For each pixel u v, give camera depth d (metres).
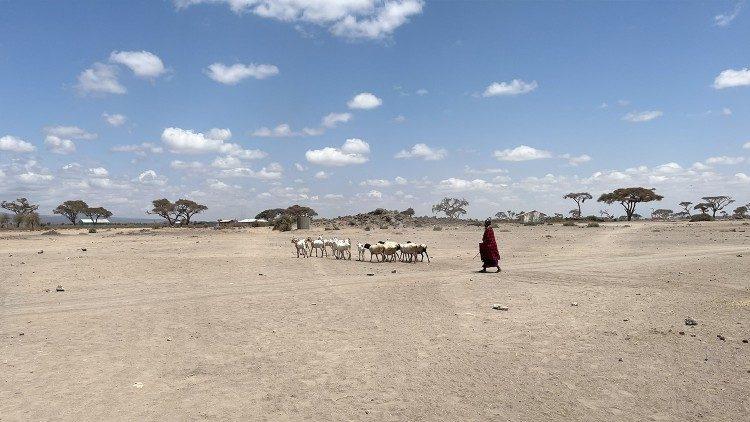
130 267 23.86
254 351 9.66
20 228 82.69
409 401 7.13
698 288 16.36
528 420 6.47
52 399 7.24
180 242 44.84
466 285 17.75
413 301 14.79
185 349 9.84
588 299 14.66
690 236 44.00
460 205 139.50
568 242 40.31
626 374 8.12
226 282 19.31
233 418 6.59
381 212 94.06
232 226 87.19
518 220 92.88
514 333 10.84
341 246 28.98
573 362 8.78
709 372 8.13
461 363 8.82
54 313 13.49
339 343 10.19
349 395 7.38
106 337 10.84
